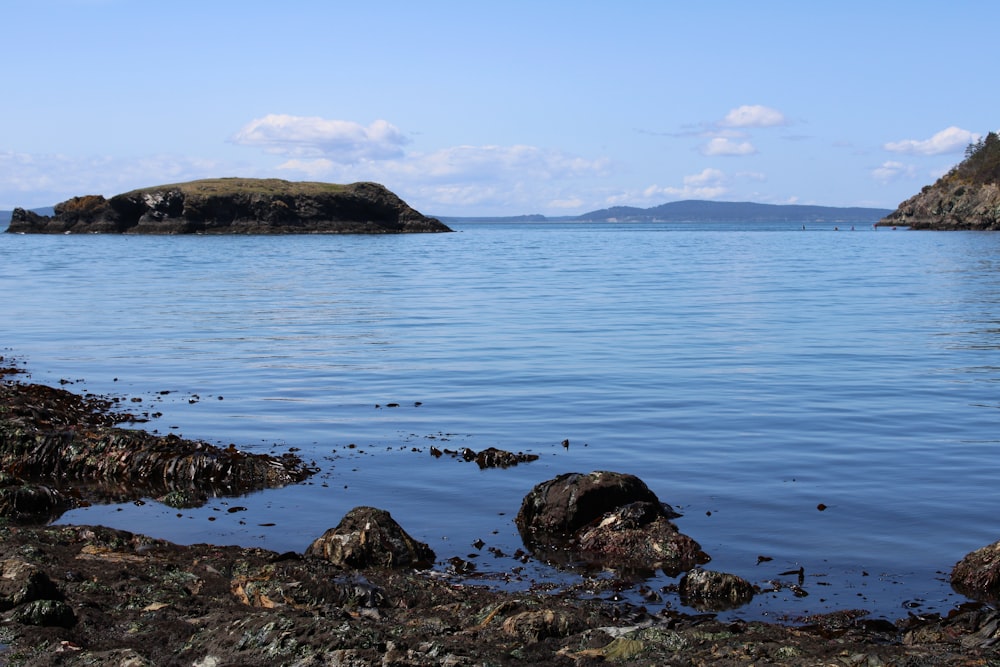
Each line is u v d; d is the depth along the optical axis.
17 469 16.44
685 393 23.53
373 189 185.12
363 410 21.67
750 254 108.88
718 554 12.52
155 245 125.12
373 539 12.23
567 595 11.05
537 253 111.12
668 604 10.88
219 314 42.19
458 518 14.17
